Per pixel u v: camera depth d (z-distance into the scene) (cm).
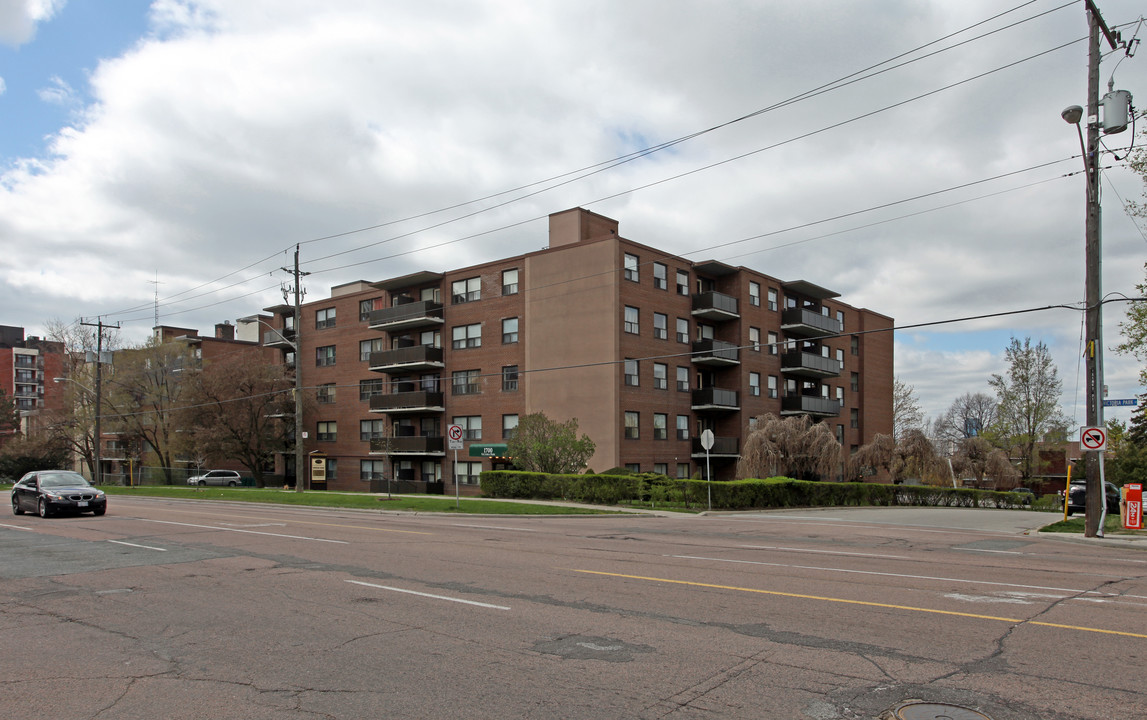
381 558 1316
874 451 4372
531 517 2520
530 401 4159
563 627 770
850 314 5991
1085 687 567
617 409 3822
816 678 591
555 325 4094
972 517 2766
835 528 2153
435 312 4638
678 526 2183
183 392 5331
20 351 11162
